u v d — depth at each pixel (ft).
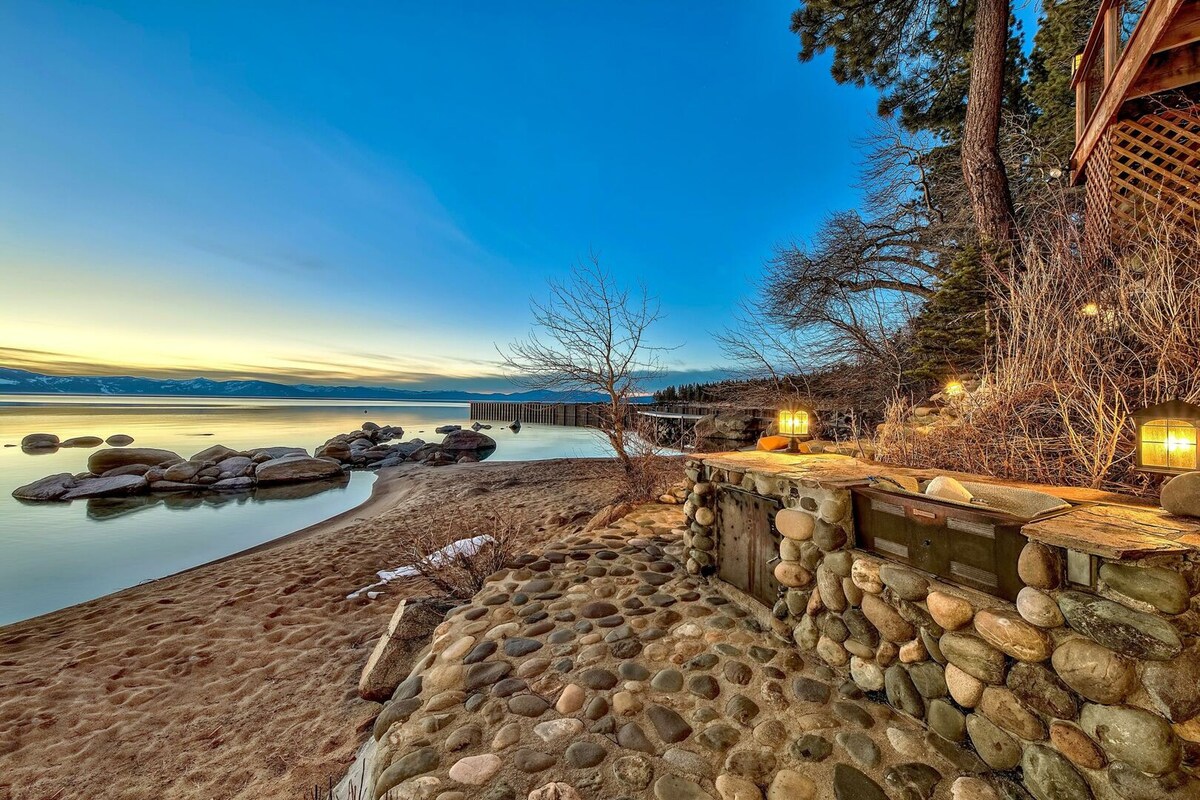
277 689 9.99
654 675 7.07
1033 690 4.55
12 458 50.80
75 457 51.67
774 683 6.72
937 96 31.89
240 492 37.19
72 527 27.04
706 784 5.15
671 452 28.22
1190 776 3.64
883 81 32.48
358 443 60.90
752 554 8.89
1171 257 8.95
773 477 8.18
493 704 6.63
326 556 18.84
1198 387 7.23
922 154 32.65
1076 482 7.59
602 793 5.09
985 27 23.26
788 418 11.43
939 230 28.81
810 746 5.54
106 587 18.02
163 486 37.17
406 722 6.50
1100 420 7.61
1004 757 4.76
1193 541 3.96
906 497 6.03
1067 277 11.47
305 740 8.21
